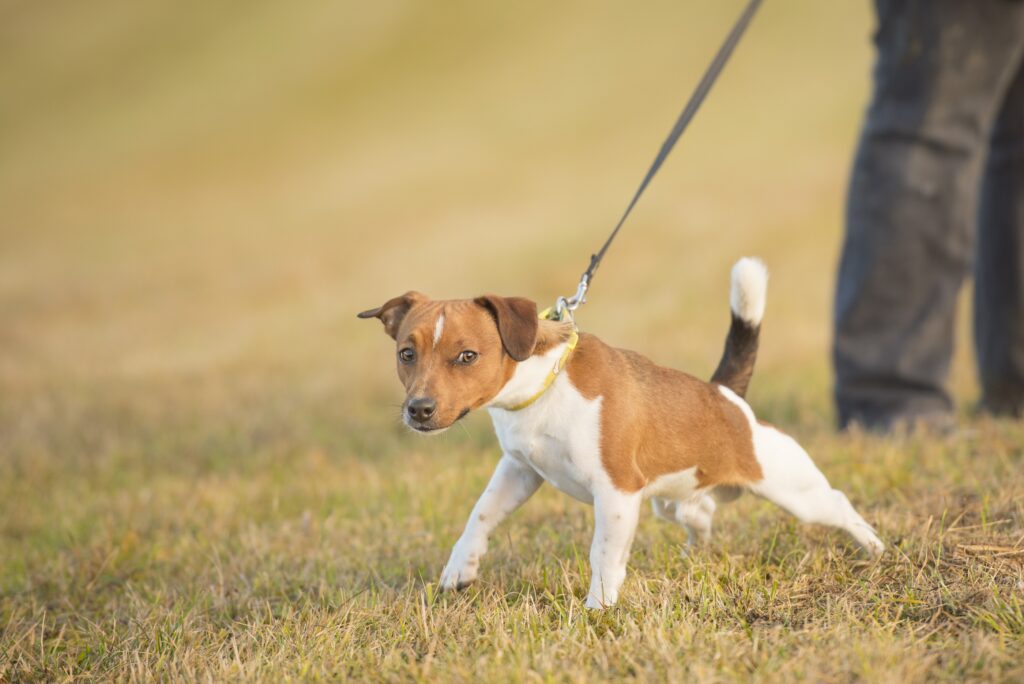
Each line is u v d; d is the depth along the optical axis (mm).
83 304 23797
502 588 6184
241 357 17359
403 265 25078
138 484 10367
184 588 7062
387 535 7789
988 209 9703
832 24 45375
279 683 5172
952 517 6895
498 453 9922
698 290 19844
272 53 57219
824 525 6430
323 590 6605
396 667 5195
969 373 12883
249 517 8820
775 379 12781
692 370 13570
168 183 41469
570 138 39406
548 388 5773
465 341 5574
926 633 5180
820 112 36625
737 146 34875
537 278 22203
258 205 36344
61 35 68062
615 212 28312
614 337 16312
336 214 33469
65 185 42969
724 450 6145
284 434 12148
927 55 8812
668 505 6770
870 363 9344
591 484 5762
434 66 50688
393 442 11242
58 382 16000
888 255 9180
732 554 6566
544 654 5035
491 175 36000
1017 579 5703
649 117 40219
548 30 51656
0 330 21297
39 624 6551
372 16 57562
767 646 5031
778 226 24531
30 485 10406
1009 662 4734
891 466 8078
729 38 7914
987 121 9016
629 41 48406
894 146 9086
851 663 4777
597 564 5734
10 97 59156
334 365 16156
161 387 15359
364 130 44688
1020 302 9594
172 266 27656
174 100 54000
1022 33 8680
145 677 5414
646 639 5160
